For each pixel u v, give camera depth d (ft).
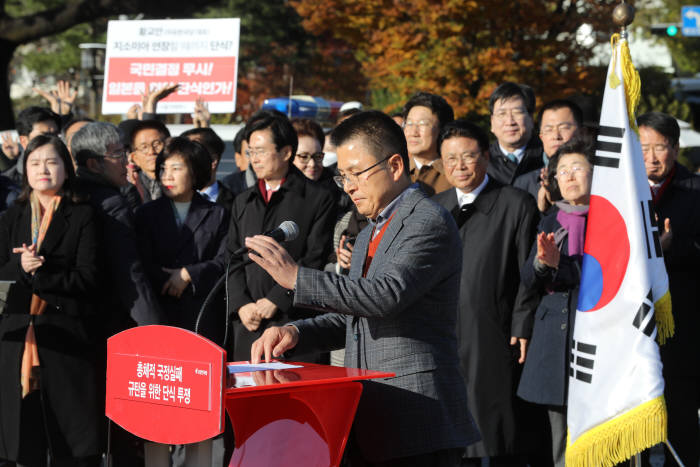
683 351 20.13
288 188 20.92
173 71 35.70
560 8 71.67
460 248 13.01
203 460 11.69
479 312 19.80
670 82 96.12
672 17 136.36
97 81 102.22
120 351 11.48
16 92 152.76
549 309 18.79
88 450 18.01
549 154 23.95
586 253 15.75
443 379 12.67
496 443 19.53
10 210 19.06
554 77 68.95
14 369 17.92
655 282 15.42
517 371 19.89
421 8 68.23
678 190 20.58
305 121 25.49
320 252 20.51
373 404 12.66
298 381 11.07
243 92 112.78
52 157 18.40
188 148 21.40
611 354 15.17
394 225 12.84
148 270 20.57
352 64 108.47
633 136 15.81
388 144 12.94
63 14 79.41
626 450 14.88
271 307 19.67
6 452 18.01
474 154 20.27
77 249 18.31
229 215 21.95
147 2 78.69
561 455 18.75
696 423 20.42
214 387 10.59
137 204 24.57
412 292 12.21
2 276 18.31
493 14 67.00
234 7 111.34
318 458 11.97
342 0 72.90
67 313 18.07
